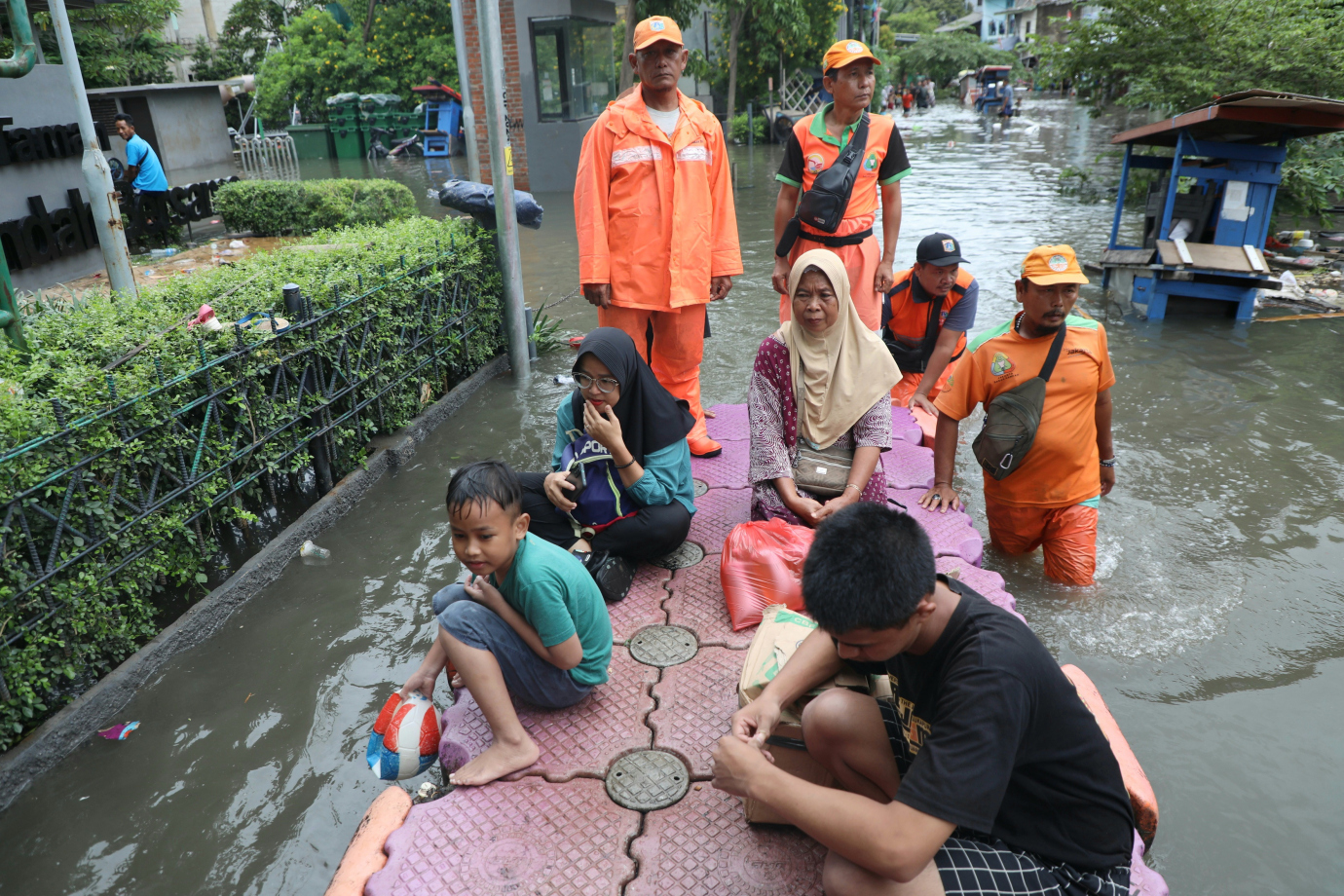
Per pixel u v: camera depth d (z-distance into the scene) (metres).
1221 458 5.14
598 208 4.29
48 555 3.27
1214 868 2.50
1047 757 1.83
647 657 3.15
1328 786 2.79
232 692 3.43
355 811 2.85
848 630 1.75
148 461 3.71
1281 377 6.46
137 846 2.72
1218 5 11.44
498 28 6.37
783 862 2.29
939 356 5.27
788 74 28.30
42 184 9.88
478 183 7.46
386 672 3.53
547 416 6.23
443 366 6.46
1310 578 3.93
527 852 2.33
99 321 4.46
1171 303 8.55
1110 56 12.49
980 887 1.83
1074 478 3.84
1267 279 7.82
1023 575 4.04
